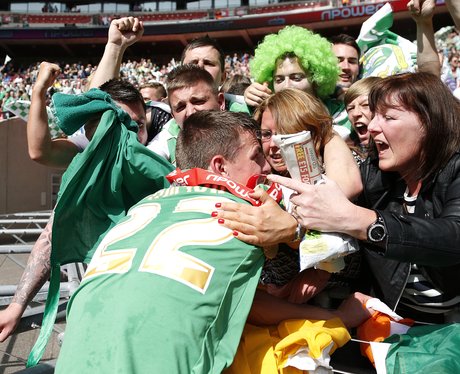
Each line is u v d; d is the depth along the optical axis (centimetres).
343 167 195
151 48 4194
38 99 215
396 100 179
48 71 215
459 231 160
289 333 166
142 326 137
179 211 163
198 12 4650
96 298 147
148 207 171
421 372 151
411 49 409
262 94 289
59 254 200
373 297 201
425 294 190
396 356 161
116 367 131
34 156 217
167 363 134
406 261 159
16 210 1143
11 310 215
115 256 155
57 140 231
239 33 3841
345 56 391
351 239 166
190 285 144
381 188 200
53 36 4003
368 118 284
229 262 153
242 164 178
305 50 293
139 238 157
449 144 177
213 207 162
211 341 144
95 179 201
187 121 186
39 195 1189
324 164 203
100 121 204
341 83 394
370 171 206
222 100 306
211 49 352
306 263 165
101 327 140
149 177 209
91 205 206
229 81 463
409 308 202
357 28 3734
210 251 151
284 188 195
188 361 138
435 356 154
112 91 250
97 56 4328
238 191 168
